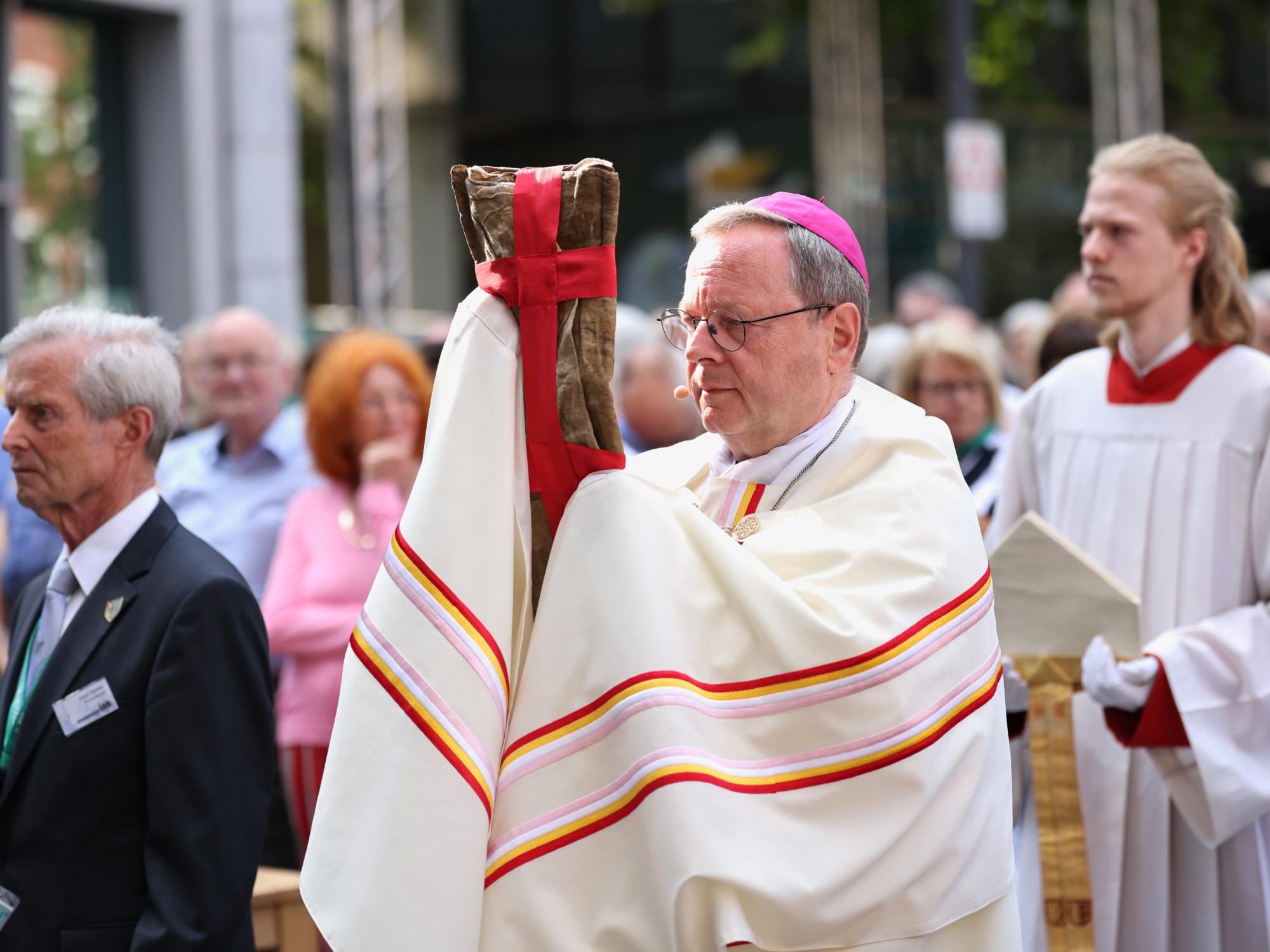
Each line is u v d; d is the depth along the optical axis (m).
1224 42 31.61
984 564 3.33
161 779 3.72
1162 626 4.81
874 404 3.57
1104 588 4.55
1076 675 4.61
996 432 7.11
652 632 3.08
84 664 3.87
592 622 3.12
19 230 15.21
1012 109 31.08
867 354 10.23
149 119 16.23
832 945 3.04
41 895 3.78
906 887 3.07
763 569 3.17
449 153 32.25
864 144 29.09
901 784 3.07
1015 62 29.25
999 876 3.18
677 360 8.28
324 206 23.17
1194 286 4.98
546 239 3.17
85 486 4.00
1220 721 4.54
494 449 3.17
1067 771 4.61
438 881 3.00
